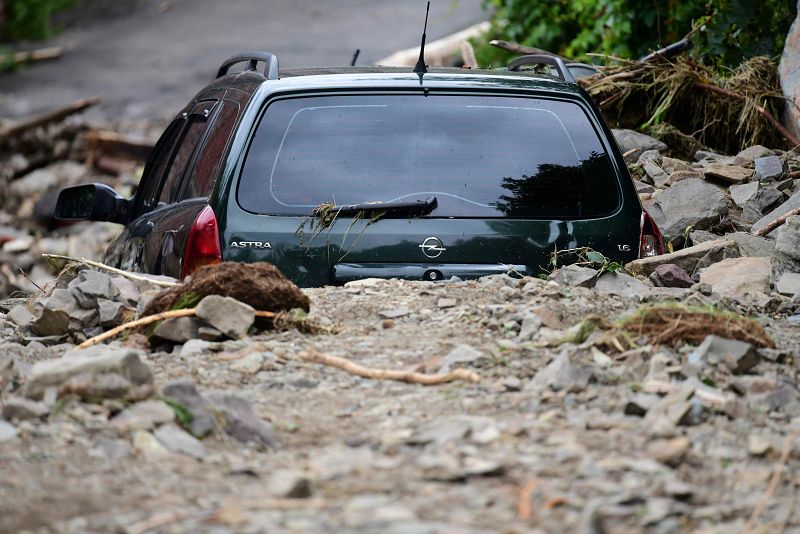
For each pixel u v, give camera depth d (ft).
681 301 34.68
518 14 84.43
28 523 20.01
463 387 27.68
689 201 47.16
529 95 37.06
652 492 21.20
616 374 27.63
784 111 58.95
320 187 35.32
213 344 30.94
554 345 29.94
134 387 25.72
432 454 22.93
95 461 23.13
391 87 36.50
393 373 28.58
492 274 35.45
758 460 23.32
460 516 20.01
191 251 34.71
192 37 170.60
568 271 35.32
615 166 36.81
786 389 26.68
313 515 20.15
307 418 26.37
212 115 39.65
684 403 25.08
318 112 36.01
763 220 46.44
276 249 34.78
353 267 35.04
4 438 23.97
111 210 47.47
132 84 146.92
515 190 35.96
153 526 19.84
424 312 32.94
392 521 19.76
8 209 105.29
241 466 22.82
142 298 33.63
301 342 31.37
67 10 195.42
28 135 113.39
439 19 162.50
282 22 173.27
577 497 20.89
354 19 169.78
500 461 22.35
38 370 25.93
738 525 20.45
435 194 35.58
